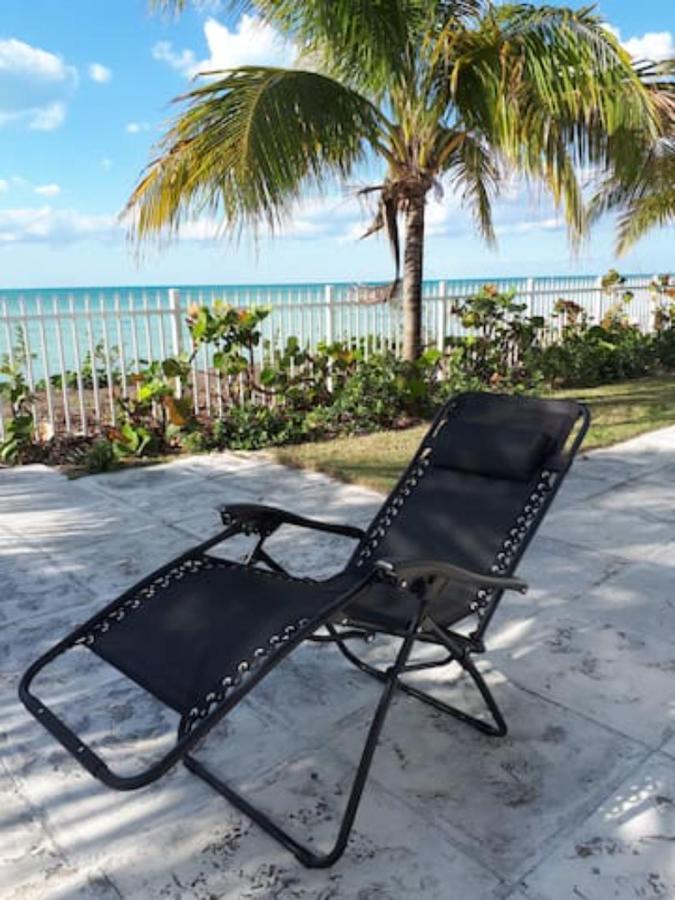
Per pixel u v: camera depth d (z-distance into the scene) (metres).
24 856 1.76
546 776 2.00
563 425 2.62
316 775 2.04
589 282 11.37
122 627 2.03
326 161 5.91
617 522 4.09
